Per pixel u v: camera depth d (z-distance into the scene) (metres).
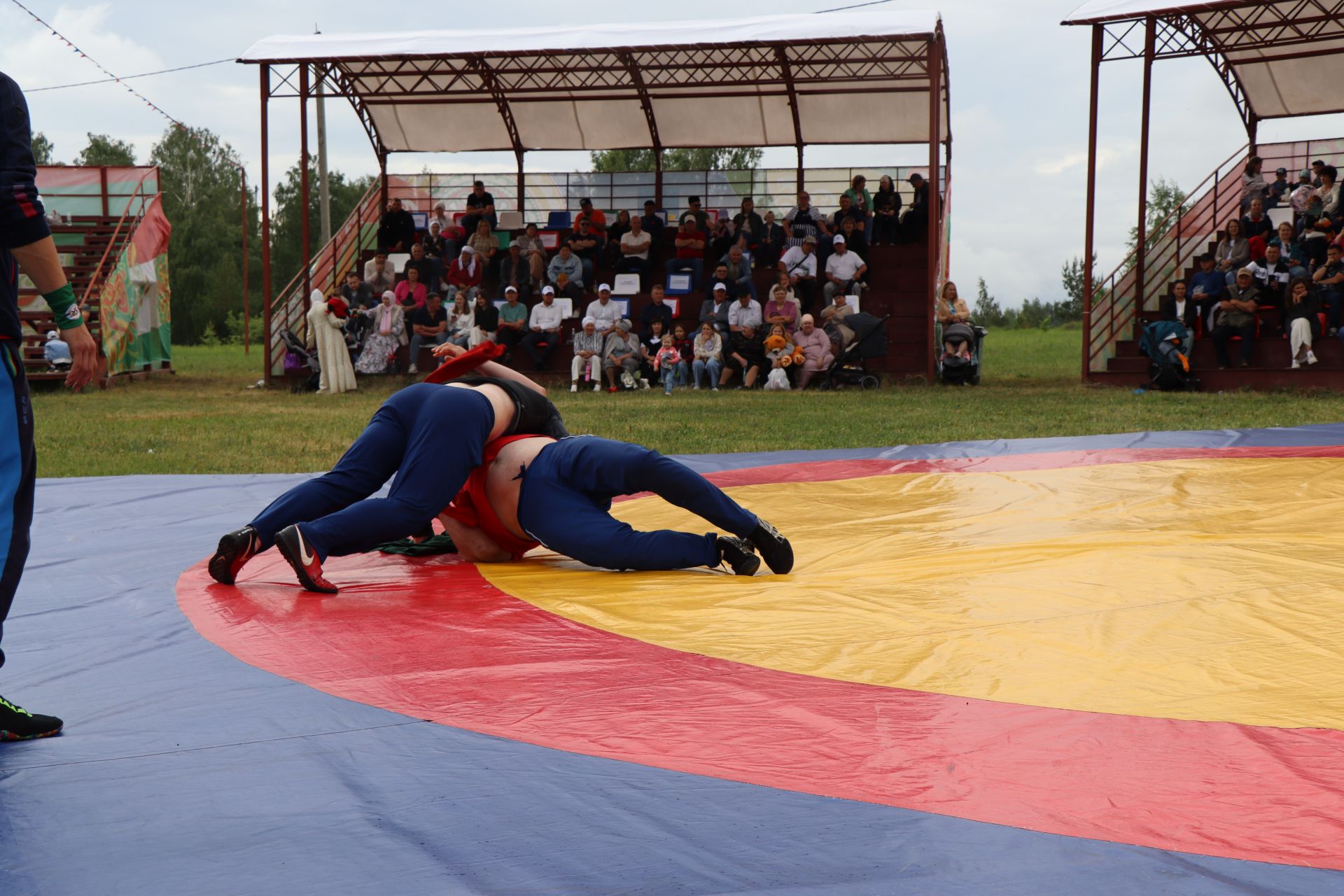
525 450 4.22
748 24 18.25
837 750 2.20
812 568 4.03
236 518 5.50
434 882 1.69
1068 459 7.15
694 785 2.04
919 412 12.88
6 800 2.02
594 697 2.55
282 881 1.70
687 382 17.67
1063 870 1.70
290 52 19.47
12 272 2.50
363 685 2.68
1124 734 2.26
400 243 21.98
